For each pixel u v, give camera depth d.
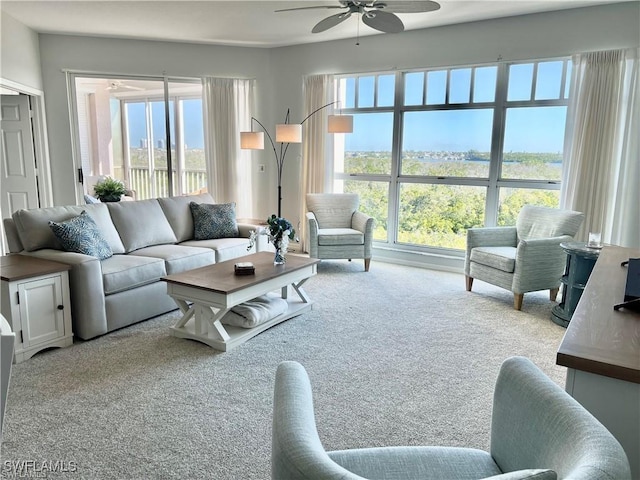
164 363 2.91
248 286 3.18
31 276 2.88
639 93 4.21
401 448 1.35
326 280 4.92
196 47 6.07
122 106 8.41
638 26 4.17
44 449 2.03
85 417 2.29
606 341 1.38
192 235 4.77
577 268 3.53
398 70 5.52
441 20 4.91
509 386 1.29
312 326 3.58
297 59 6.17
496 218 5.23
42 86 5.53
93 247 3.55
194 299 3.17
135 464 1.95
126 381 2.67
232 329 3.36
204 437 2.14
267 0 4.27
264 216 6.72
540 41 4.63
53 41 5.50
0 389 1.01
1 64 4.59
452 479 1.23
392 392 2.58
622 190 4.36
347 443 2.11
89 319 3.20
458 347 3.19
